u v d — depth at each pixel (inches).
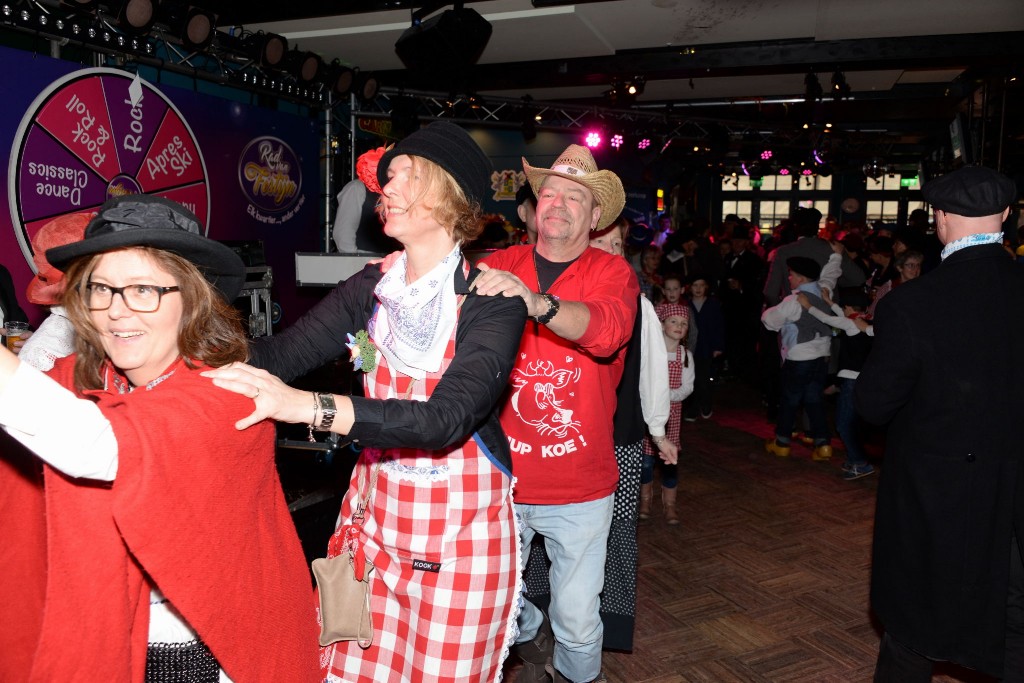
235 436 46.6
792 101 413.1
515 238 233.0
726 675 114.0
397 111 312.2
